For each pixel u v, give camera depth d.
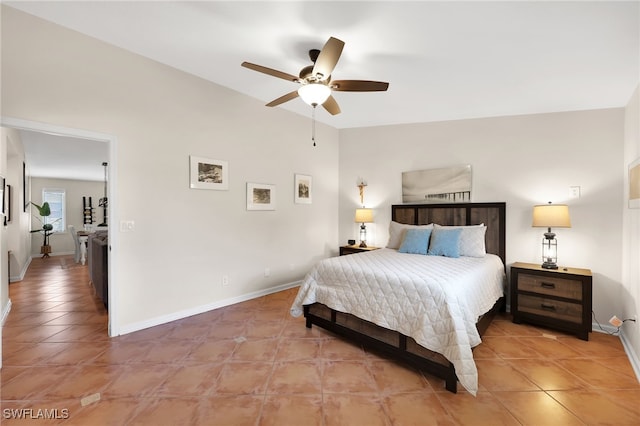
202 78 3.26
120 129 2.67
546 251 3.35
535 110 3.41
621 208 2.99
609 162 3.06
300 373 2.12
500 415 1.71
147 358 2.31
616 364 2.29
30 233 7.22
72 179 8.42
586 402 1.83
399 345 2.21
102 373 2.09
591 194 3.14
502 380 2.06
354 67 2.67
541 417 1.70
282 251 4.23
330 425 1.62
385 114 4.01
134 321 2.80
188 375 2.08
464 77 2.80
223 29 2.27
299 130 4.41
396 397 1.87
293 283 4.40
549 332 2.90
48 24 2.28
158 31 2.36
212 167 3.38
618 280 2.98
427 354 2.06
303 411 1.73
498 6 1.84
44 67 2.27
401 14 1.96
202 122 3.28
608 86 2.74
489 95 3.16
